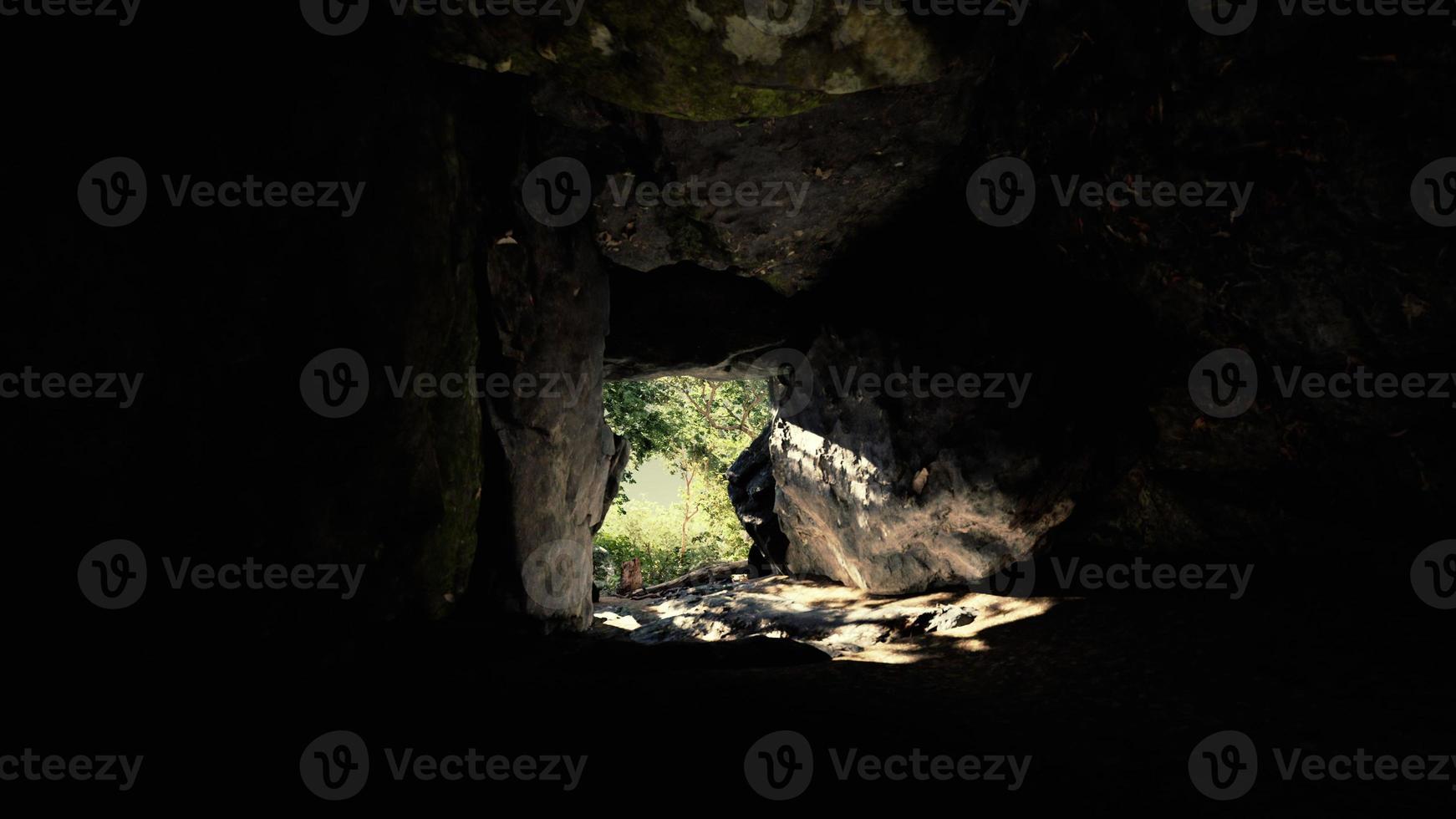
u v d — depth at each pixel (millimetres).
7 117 2775
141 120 3201
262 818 2539
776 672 5168
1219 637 5203
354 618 4242
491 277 5859
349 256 4102
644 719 3855
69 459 2934
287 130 3787
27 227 2812
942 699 4473
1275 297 5535
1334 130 4688
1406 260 4758
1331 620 5105
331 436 4008
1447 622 4773
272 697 3576
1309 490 6043
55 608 2889
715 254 7301
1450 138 4285
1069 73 5730
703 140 6059
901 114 6191
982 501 6992
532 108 5848
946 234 7492
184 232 3344
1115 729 3844
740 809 2875
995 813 2898
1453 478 5125
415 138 4633
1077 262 6723
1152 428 6734
